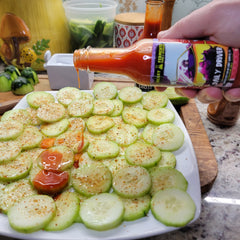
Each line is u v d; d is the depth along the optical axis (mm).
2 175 271
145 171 266
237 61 243
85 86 458
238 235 249
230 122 387
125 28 515
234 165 327
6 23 457
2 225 223
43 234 217
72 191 266
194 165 277
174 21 571
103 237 213
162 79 261
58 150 301
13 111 358
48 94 395
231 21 259
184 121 386
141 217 230
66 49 534
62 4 497
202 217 264
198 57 244
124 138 325
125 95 389
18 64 513
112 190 266
